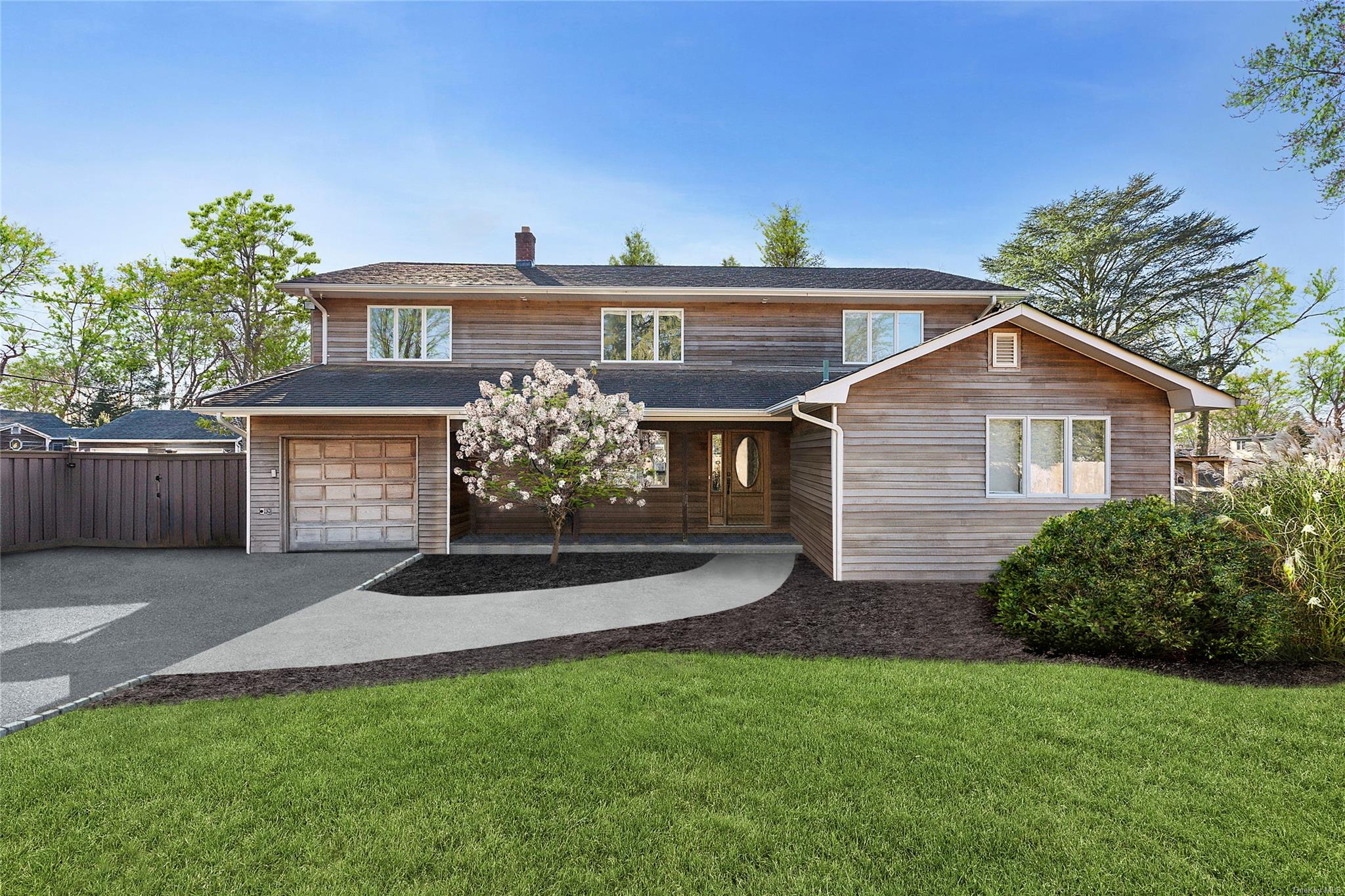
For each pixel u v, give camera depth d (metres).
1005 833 3.02
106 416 41.66
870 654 5.99
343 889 2.62
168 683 5.29
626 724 4.25
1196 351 27.97
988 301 13.63
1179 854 2.87
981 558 9.34
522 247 16.19
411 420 11.51
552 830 3.04
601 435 9.97
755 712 4.47
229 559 10.88
